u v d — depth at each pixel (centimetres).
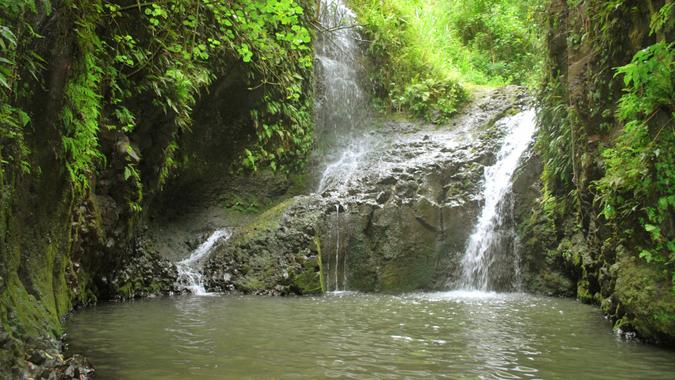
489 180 1096
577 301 836
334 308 731
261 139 1183
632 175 513
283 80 1173
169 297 838
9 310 368
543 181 1002
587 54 691
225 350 471
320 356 452
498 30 1891
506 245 1028
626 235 536
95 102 541
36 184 456
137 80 766
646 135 510
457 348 486
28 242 451
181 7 768
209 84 957
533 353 470
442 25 1881
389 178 1095
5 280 370
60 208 513
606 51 636
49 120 457
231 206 1161
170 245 1032
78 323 584
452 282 1006
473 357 454
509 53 1873
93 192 691
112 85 693
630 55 596
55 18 442
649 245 512
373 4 1544
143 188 859
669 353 471
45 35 439
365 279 993
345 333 551
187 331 554
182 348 476
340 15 1471
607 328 587
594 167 671
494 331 568
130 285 825
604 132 659
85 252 679
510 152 1126
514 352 473
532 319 647
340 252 998
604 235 666
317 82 1353
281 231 978
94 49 550
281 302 790
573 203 904
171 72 784
